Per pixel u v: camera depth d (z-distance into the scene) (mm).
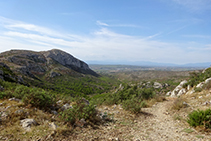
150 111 10297
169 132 5789
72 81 114812
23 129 4453
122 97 15258
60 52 181500
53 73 114125
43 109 6590
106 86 135875
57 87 88188
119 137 5129
